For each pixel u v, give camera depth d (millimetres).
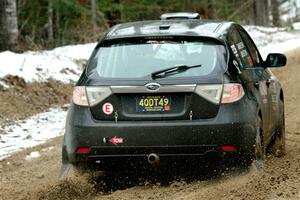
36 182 17969
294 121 25469
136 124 15203
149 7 79688
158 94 15289
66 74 38188
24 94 32562
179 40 16000
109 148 15312
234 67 15734
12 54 37344
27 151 22484
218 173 15805
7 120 28766
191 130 15031
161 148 15125
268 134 17922
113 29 17078
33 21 69250
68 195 15734
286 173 15805
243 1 109188
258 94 16656
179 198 14445
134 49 16016
